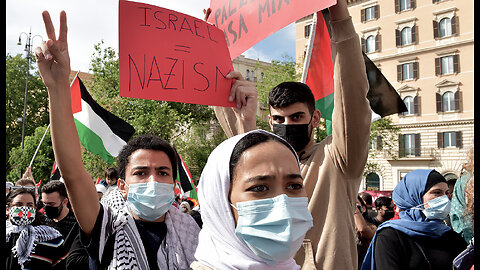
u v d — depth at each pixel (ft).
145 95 6.77
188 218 7.07
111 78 69.15
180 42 7.33
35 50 5.44
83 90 20.75
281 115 7.27
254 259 4.08
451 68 98.89
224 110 8.73
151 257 6.15
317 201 6.49
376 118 13.23
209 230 4.21
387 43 108.78
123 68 6.66
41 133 92.73
